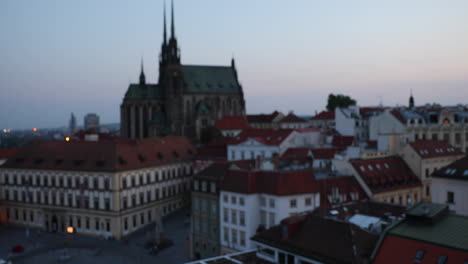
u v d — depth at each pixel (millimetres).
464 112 161000
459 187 81312
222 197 93062
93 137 159000
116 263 102625
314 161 121312
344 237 55969
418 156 104875
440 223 53969
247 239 86875
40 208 137000
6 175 144250
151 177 138375
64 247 117250
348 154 105250
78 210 130375
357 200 92000
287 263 60000
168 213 146250
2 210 145750
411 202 102250
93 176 127500
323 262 54281
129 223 128375
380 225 63438
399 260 50656
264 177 87688
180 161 152500
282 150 149875
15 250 111625
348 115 189750
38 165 138500
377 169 100625
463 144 157125
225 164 102500
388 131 159500
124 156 131750
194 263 62844
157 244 112875
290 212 83562
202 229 101000
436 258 48281
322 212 77812
